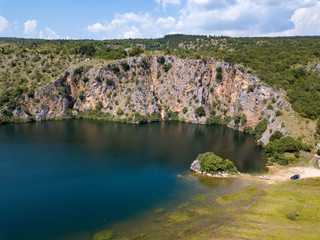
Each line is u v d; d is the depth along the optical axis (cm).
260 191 7331
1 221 5759
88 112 17850
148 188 7469
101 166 9119
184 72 18388
